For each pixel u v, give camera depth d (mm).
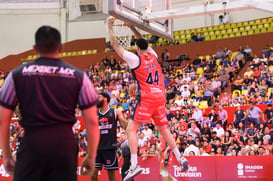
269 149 9789
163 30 5711
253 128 11852
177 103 16328
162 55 21781
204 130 12180
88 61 24469
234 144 10586
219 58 20031
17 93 2510
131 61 4559
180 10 5656
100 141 6316
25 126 2484
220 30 22719
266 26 21500
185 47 22484
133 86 5086
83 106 2590
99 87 20766
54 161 2439
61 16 26625
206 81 17188
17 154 2525
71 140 2525
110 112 6379
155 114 4750
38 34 2586
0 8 26891
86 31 26281
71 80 2553
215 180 7480
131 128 4629
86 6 20047
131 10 5008
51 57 2598
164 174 7105
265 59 17719
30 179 2436
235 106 13812
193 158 7688
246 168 7285
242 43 21094
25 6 26891
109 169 6289
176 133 11977
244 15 22750
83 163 2824
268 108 12969
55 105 2490
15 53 26562
